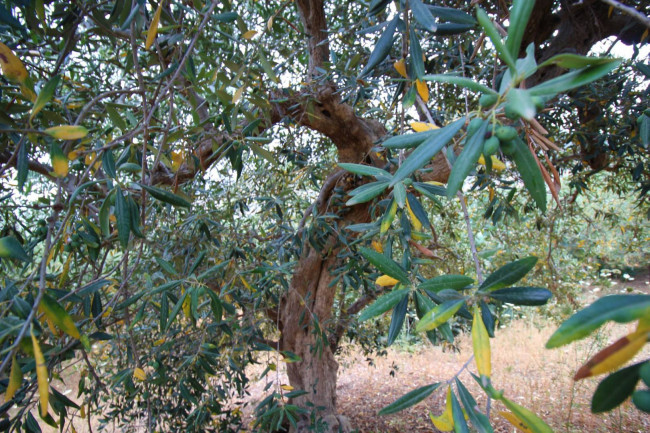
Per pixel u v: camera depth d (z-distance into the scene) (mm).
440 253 2982
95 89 1612
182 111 1899
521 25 341
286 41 1732
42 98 523
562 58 313
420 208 698
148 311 1938
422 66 688
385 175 627
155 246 1594
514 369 4863
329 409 2975
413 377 5121
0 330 445
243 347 1700
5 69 543
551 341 272
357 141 2543
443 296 508
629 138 1886
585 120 2293
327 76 1685
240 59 1236
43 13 819
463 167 366
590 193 3773
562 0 2072
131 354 1639
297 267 2752
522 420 354
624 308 260
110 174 706
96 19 909
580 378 263
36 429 764
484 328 424
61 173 607
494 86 859
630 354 251
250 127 1002
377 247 1020
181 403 1953
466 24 690
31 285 780
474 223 3646
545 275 3506
